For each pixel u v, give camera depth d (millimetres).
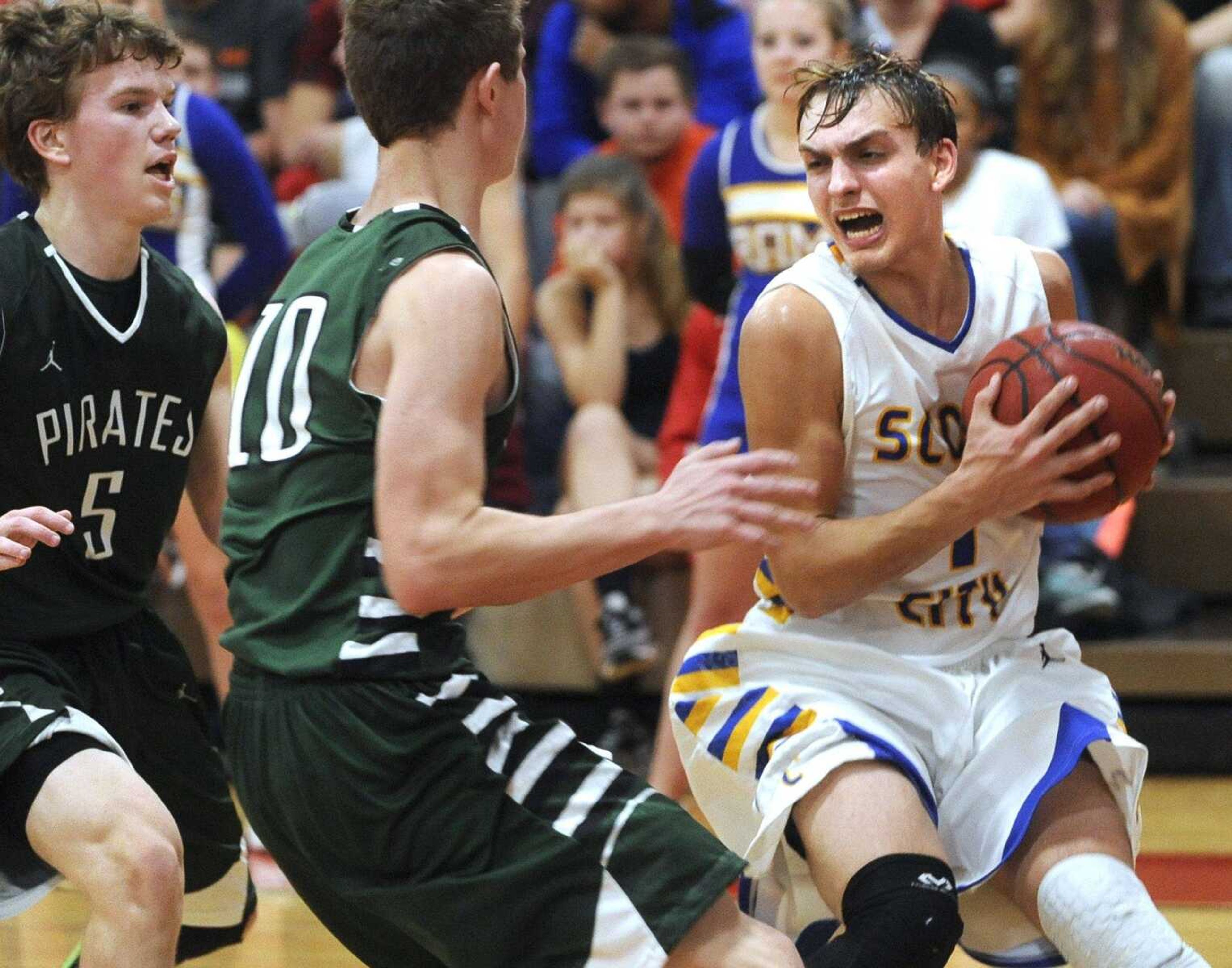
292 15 12758
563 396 11094
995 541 5449
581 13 12117
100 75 5508
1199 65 12539
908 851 4969
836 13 8992
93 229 5602
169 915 4922
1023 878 5266
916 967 4816
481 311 4551
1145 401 5094
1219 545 11578
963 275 5434
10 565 5047
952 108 5324
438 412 4457
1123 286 11742
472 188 4930
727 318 9930
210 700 11242
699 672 5633
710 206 9500
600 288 10789
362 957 5078
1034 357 5117
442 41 4797
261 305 10766
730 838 5676
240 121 12891
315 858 4754
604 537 4449
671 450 10453
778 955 4641
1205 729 10727
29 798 5066
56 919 8234
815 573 5230
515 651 10969
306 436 4707
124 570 5824
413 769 4625
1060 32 11719
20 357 5469
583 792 4703
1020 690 5465
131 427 5723
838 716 5281
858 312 5328
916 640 5473
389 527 4453
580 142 12148
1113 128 11711
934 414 5363
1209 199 12484
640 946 4574
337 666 4605
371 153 11445
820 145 5234
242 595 4824
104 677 5785
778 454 4535
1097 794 5328
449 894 4605
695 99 11766
